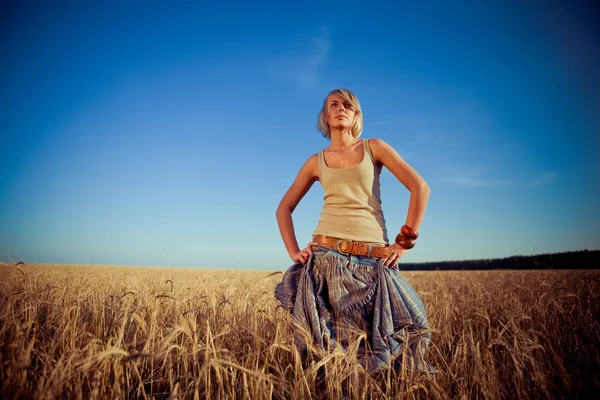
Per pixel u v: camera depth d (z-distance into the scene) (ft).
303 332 8.32
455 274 59.26
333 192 9.60
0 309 9.33
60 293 12.92
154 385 8.39
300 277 9.31
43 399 6.11
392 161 9.59
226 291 15.40
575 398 6.39
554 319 11.80
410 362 7.83
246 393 7.04
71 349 8.11
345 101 9.96
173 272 38.47
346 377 7.38
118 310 11.10
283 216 10.81
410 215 9.16
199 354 8.55
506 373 7.62
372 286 8.66
